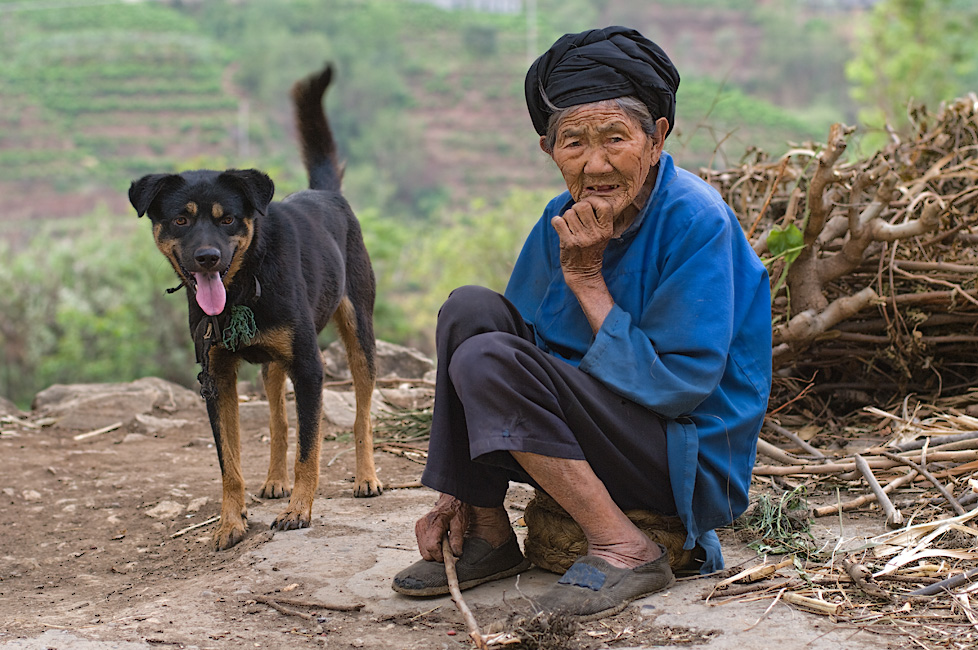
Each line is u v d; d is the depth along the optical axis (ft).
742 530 10.53
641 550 8.57
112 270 48.62
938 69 74.28
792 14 229.45
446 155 175.01
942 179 15.94
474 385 8.10
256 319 12.55
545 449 8.18
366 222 61.62
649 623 8.06
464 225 76.33
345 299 15.30
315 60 197.67
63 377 46.06
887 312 15.01
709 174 17.34
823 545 10.01
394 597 9.26
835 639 7.63
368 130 175.52
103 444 18.12
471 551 9.19
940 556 9.21
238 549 11.77
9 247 52.29
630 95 8.44
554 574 9.51
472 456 8.09
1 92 180.04
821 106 179.73
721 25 232.94
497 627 8.11
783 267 14.75
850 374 15.71
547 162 9.78
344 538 11.46
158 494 14.71
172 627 8.74
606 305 8.67
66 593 10.95
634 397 8.39
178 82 193.57
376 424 18.04
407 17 239.71
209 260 11.82
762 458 13.52
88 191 145.48
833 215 15.48
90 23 226.58
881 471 12.01
